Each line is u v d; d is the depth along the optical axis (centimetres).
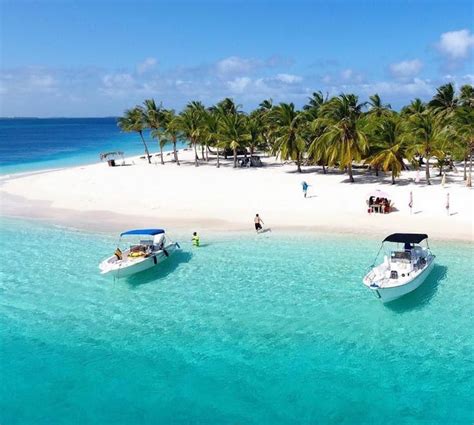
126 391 1664
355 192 4381
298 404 1561
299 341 1950
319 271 2662
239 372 1752
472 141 4353
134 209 4225
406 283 2211
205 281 2592
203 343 1964
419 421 1467
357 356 1828
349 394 1603
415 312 2155
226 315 2197
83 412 1559
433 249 2878
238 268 2756
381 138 4762
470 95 7119
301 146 5800
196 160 7131
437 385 1636
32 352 1941
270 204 4128
